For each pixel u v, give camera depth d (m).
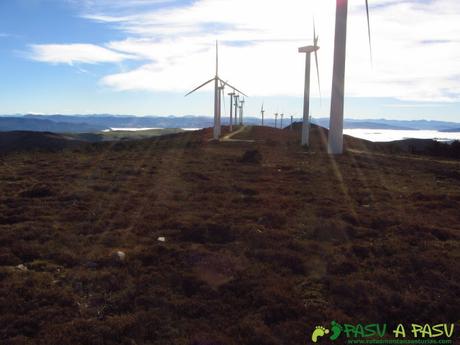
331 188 28.72
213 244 15.63
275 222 18.64
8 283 11.42
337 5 55.84
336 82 57.00
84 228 17.69
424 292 11.61
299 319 9.98
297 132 118.81
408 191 28.97
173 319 9.94
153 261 13.66
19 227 17.03
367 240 16.56
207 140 88.75
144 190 26.95
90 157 50.78
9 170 36.59
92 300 10.81
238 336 9.14
